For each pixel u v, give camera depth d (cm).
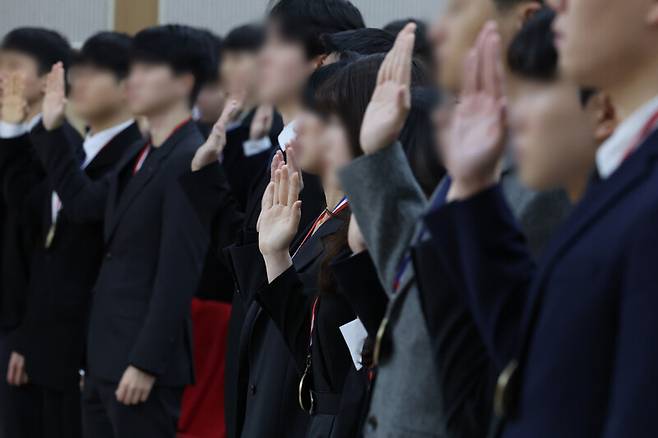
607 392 274
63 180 808
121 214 760
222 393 883
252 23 838
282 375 525
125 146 847
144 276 751
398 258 374
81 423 827
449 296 336
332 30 627
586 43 290
